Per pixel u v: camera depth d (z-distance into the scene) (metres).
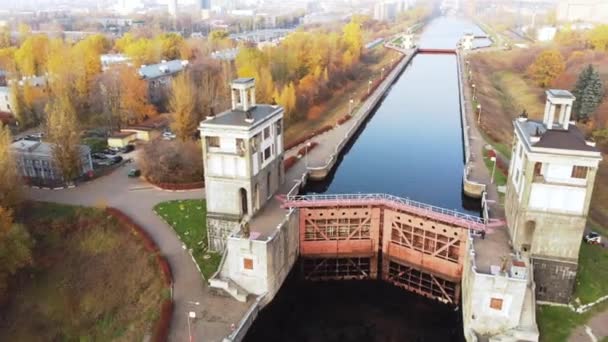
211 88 133.00
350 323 70.50
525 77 198.75
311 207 77.69
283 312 72.62
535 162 59.66
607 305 62.94
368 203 77.06
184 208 85.06
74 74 137.62
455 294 73.62
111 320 66.94
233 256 65.88
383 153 119.12
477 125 129.00
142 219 82.25
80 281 73.62
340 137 120.50
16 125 131.00
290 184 87.38
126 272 73.06
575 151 58.16
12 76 148.00
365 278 81.88
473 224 69.75
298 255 79.75
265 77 134.62
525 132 65.00
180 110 112.88
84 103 137.00
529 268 61.78
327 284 80.38
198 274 69.31
